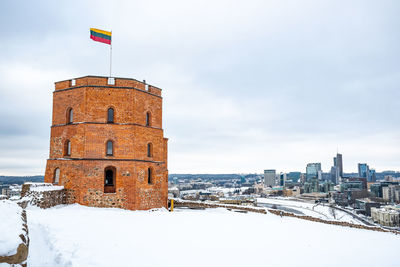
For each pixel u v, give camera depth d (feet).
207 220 81.25
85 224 57.00
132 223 64.54
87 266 32.68
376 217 485.97
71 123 104.06
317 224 94.58
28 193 84.02
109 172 104.58
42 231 46.57
